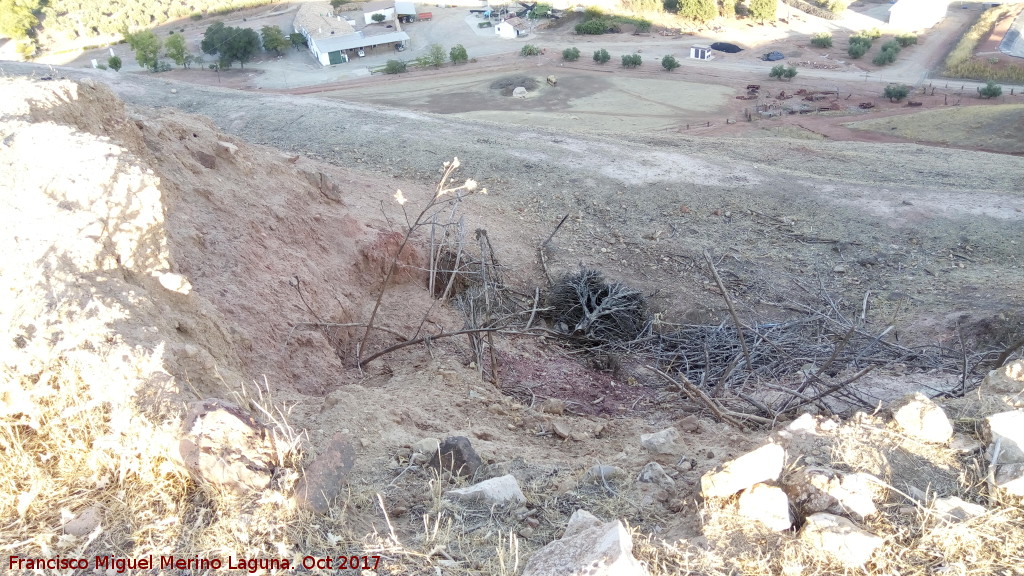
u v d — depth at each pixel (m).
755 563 3.73
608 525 3.61
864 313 13.33
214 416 4.01
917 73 62.00
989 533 3.91
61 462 3.95
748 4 82.88
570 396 8.98
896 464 4.62
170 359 4.76
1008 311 12.84
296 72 68.62
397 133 21.41
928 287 14.55
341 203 12.82
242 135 21.45
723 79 59.00
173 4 93.12
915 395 5.20
